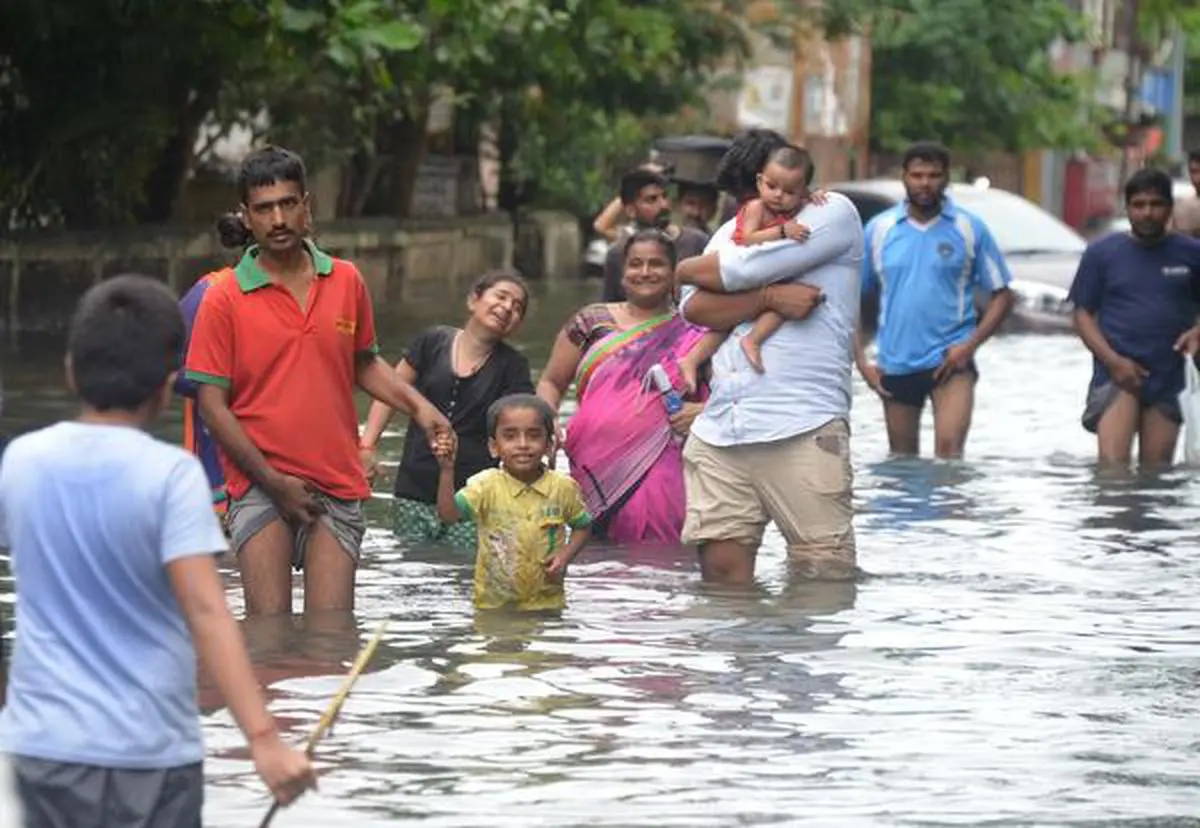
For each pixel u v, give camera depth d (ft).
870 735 56.29
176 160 197.36
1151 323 104.94
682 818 49.19
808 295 73.41
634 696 60.03
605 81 240.32
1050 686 61.72
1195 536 87.20
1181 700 60.39
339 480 66.64
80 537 39.04
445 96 233.14
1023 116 365.20
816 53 353.92
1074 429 122.21
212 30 169.89
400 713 57.88
